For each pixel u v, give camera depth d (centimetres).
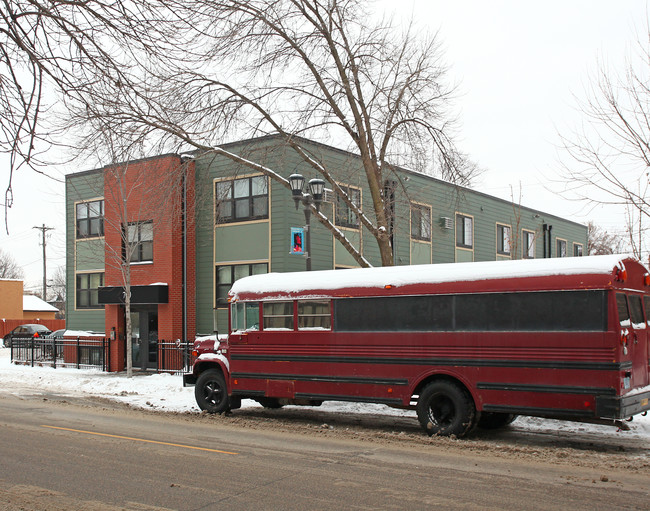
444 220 2919
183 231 2420
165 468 891
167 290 2362
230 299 1411
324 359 1263
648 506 698
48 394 1875
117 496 748
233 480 820
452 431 1109
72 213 2891
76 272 2872
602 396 977
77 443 1082
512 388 1055
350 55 1662
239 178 2309
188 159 1920
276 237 2228
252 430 1221
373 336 1209
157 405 1630
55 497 745
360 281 1233
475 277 1105
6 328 5300
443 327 1131
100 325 2781
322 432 1197
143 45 628
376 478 827
